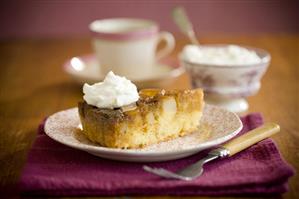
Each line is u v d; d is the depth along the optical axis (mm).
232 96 778
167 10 1474
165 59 960
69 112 693
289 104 806
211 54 811
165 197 536
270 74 954
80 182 541
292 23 1479
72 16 1478
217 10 1481
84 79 858
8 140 684
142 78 841
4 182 575
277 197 536
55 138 604
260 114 724
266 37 1201
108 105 624
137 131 620
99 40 889
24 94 864
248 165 580
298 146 654
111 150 569
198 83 793
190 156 606
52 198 539
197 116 663
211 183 535
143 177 555
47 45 1184
